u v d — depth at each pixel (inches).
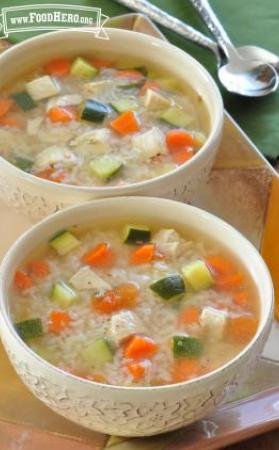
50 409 23.5
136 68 29.5
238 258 24.5
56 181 26.2
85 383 20.9
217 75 32.7
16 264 23.8
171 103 28.5
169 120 28.0
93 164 26.4
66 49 29.4
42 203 25.8
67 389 21.1
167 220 25.3
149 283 24.0
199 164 26.1
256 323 23.2
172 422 21.9
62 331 22.9
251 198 28.2
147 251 24.5
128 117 27.5
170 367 22.3
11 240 27.0
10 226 27.3
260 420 23.2
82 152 26.9
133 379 22.0
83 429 23.2
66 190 25.1
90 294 23.6
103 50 29.6
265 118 31.5
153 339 22.8
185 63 28.8
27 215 26.9
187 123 28.0
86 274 23.9
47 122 27.7
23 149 27.0
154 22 33.7
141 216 25.3
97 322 23.0
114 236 25.0
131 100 28.4
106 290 23.6
